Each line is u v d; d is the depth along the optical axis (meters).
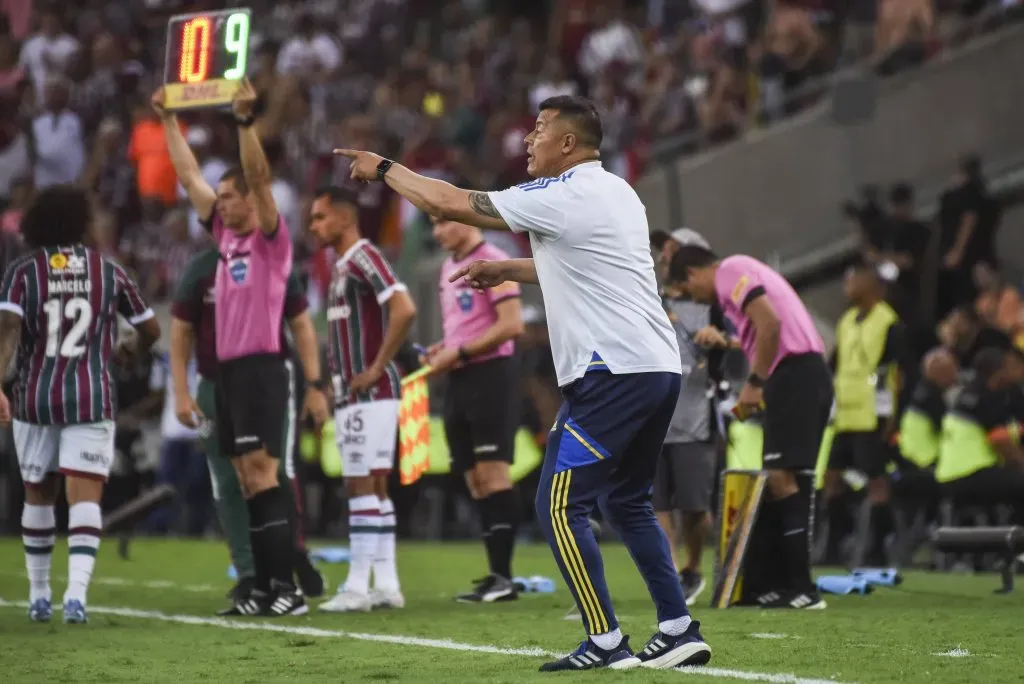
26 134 68.06
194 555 45.44
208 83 27.59
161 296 61.72
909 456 44.62
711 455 31.02
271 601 27.94
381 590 29.67
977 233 52.44
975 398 41.59
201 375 30.72
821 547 44.16
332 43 77.56
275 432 27.73
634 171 64.12
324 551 44.41
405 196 19.36
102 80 73.12
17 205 53.53
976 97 56.78
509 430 31.75
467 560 44.31
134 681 19.06
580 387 19.00
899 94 57.69
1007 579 32.38
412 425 30.53
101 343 26.91
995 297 50.50
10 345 26.11
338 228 29.48
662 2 74.50
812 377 28.22
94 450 26.66
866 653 20.89
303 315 30.02
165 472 53.28
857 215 54.09
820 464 44.34
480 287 20.27
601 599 19.08
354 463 29.14
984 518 42.47
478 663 20.33
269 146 64.12
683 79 68.44
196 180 28.98
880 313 42.25
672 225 60.78
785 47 61.44
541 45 78.25
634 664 19.17
